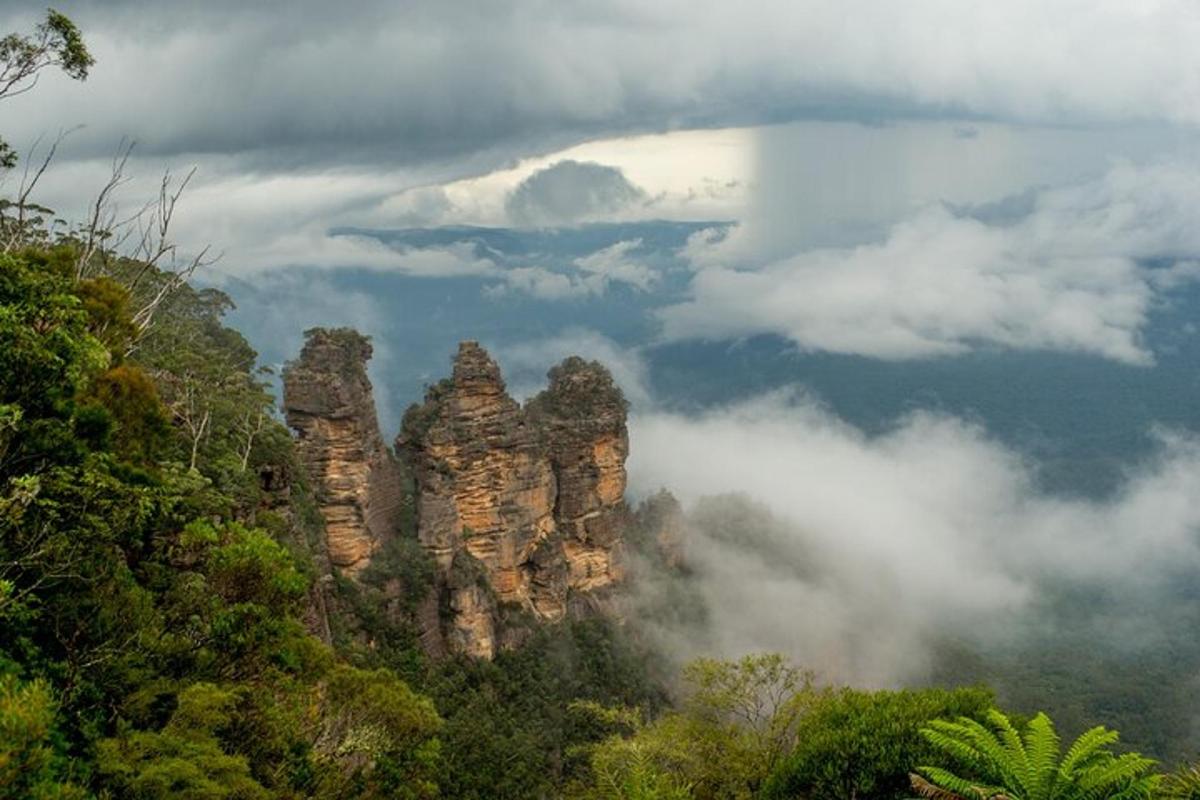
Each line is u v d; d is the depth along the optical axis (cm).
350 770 3391
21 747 1752
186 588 2939
